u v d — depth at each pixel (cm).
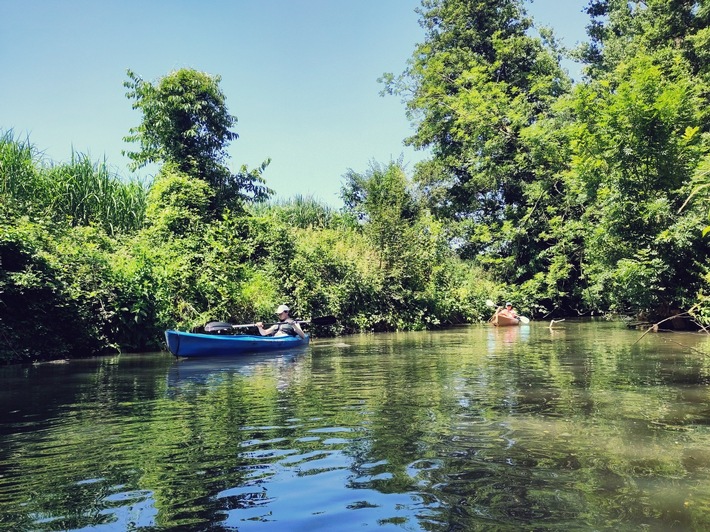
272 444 383
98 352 1087
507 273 2764
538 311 2648
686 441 376
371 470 323
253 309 1388
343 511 262
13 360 941
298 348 1170
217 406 527
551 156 2483
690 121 1511
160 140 1650
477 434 401
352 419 457
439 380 669
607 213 1519
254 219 1656
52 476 320
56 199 1360
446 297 2253
